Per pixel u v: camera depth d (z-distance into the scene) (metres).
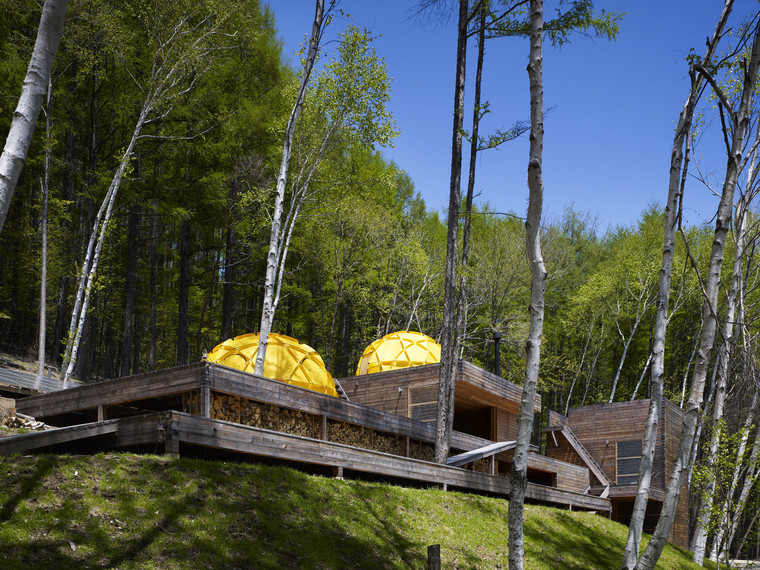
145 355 45.22
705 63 10.27
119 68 27.58
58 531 7.49
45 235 22.38
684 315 40.47
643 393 46.16
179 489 9.41
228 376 12.91
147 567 7.47
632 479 30.12
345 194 26.81
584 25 14.24
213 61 24.44
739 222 15.88
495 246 38.81
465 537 13.07
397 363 27.00
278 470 11.53
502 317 37.16
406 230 40.88
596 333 44.00
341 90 21.45
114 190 21.97
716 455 16.69
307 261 34.28
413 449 19.75
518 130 17.69
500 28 16.53
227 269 30.80
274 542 9.22
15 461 8.56
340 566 9.48
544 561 13.94
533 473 27.47
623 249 42.38
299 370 19.14
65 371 20.16
